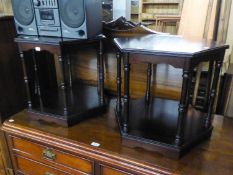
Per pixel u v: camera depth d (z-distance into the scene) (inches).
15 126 42.1
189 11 47.4
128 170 32.7
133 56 31.4
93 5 38.4
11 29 46.5
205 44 32.9
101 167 35.3
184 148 32.2
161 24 68.5
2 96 46.1
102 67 43.2
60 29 38.6
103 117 44.5
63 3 36.6
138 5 137.2
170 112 41.2
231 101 50.3
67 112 40.9
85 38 37.6
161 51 28.7
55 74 56.2
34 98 47.4
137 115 40.1
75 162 37.8
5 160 48.7
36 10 39.0
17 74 49.0
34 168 43.5
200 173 30.0
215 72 34.3
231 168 30.9
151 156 33.0
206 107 41.0
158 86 47.8
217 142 36.3
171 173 30.1
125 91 34.2
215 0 45.2
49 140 38.6
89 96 48.0
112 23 47.8
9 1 51.4
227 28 54.7
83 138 37.9
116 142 36.6
